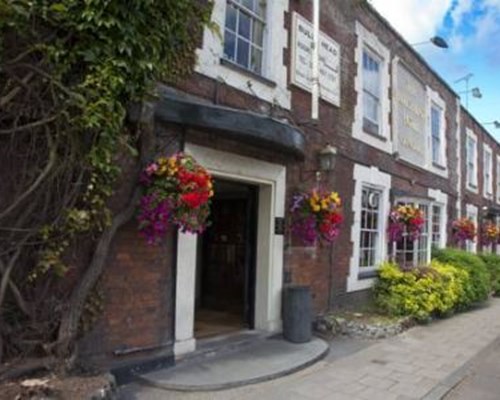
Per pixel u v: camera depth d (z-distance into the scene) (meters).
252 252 7.72
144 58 4.70
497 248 21.58
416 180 13.00
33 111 4.32
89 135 4.44
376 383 5.88
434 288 9.95
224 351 6.58
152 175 5.18
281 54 7.78
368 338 8.20
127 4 4.55
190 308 6.11
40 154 4.42
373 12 10.75
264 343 7.10
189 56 6.02
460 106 17.09
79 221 4.48
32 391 3.92
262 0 7.71
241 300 9.07
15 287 4.29
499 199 22.84
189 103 5.62
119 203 5.17
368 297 10.27
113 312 5.29
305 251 8.34
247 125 6.03
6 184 4.37
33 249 4.52
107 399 4.18
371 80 11.05
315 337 7.82
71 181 4.56
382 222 11.09
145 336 5.61
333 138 9.15
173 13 5.00
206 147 6.29
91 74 4.36
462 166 17.28
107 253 5.15
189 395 5.15
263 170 7.28
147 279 5.64
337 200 7.91
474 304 12.83
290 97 7.94
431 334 8.88
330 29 9.13
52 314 4.64
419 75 13.39
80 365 4.84
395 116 11.74
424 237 13.05
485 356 7.45
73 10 4.33
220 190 8.80
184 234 6.03
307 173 8.32
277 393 5.34
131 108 4.82
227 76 6.70
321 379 5.92
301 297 7.34
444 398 5.59
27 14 4.03
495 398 5.66
